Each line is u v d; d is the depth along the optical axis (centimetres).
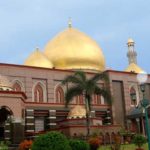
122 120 5647
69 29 6456
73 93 3778
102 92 3809
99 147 3188
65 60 5972
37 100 5184
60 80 5462
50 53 6138
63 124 4597
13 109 3791
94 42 6400
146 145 3481
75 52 6022
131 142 4059
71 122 4438
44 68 5366
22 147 2806
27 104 4853
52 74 5412
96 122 4484
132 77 6028
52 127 4969
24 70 5150
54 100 5322
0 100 3731
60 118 5138
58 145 2077
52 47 6206
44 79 5328
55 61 6022
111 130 4256
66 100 3803
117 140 3027
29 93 5100
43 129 4966
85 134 4103
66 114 5178
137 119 5416
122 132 4281
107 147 3353
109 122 5506
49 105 5069
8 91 3803
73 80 3794
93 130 4138
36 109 4925
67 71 5566
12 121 3753
